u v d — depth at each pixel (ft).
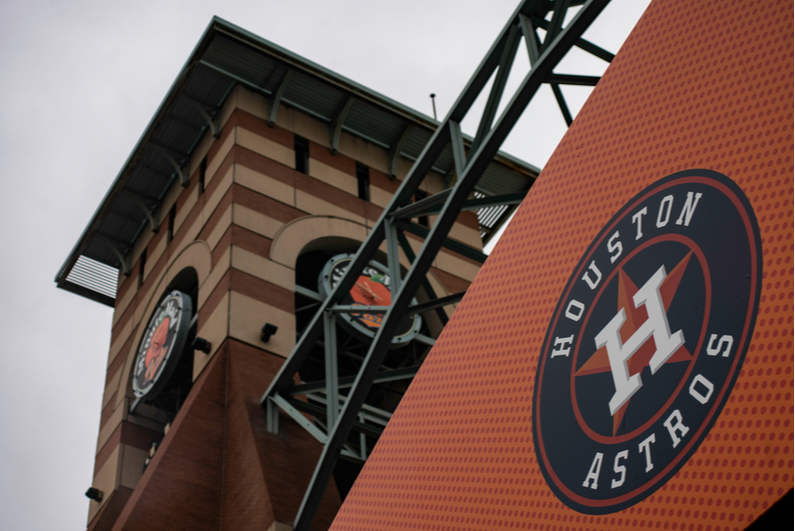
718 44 25.31
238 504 56.95
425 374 34.01
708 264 22.09
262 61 89.97
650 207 25.17
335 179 90.17
